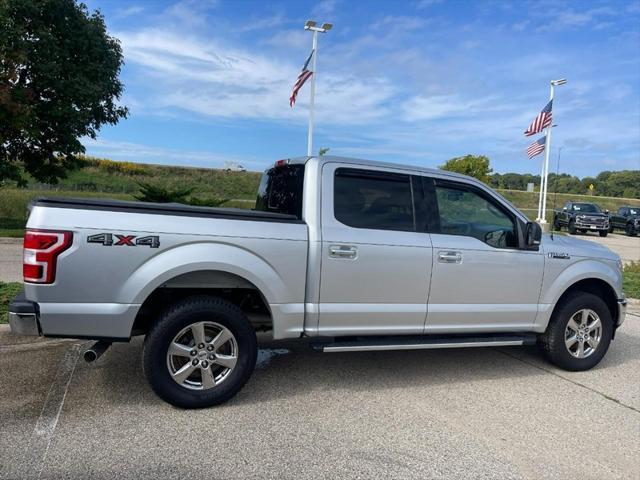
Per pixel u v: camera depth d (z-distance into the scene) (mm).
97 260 3617
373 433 3719
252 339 4098
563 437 3795
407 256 4480
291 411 4039
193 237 3836
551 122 24281
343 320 4352
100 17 17484
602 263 5441
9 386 4242
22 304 3582
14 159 17094
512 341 4996
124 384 4375
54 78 15789
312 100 20562
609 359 5859
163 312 3879
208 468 3154
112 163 42562
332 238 4242
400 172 4629
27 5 14922
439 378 4969
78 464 3131
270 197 5035
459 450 3518
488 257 4816
